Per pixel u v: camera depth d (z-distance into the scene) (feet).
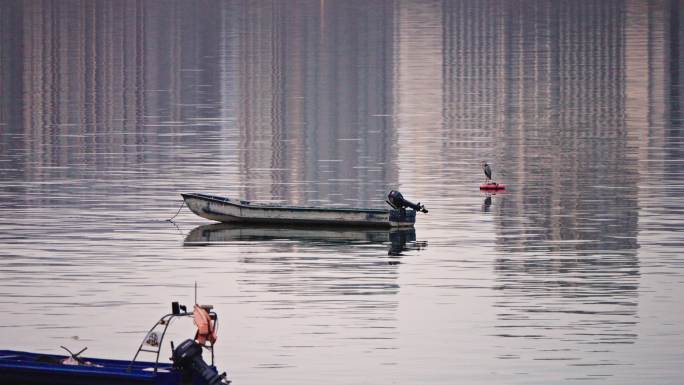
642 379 278.46
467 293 351.25
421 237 434.71
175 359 245.04
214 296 347.97
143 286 359.46
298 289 355.97
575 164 604.08
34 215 474.90
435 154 642.63
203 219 469.16
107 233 440.04
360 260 395.55
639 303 339.77
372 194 527.81
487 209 489.26
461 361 290.56
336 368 285.64
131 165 606.14
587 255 401.49
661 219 462.60
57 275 372.79
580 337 308.40
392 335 310.24
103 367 250.57
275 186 547.90
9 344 301.02
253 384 275.39
